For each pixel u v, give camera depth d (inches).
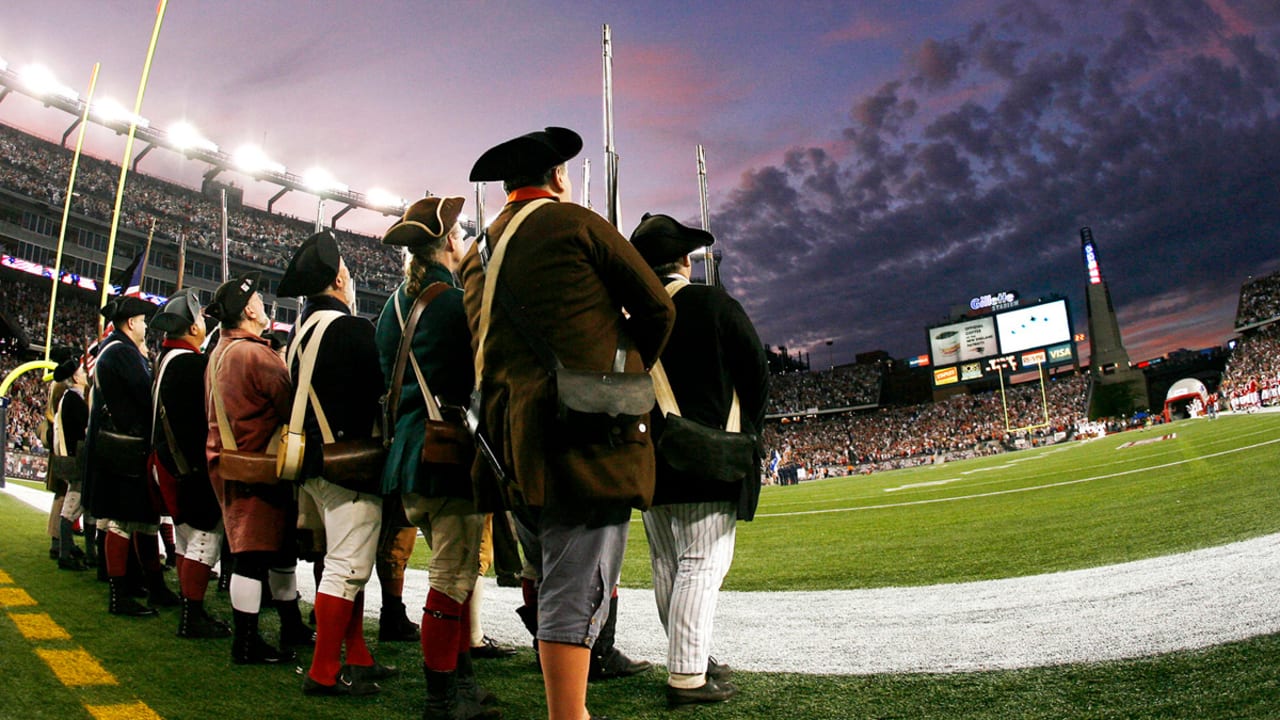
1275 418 968.9
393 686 122.5
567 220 82.7
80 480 234.4
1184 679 96.3
